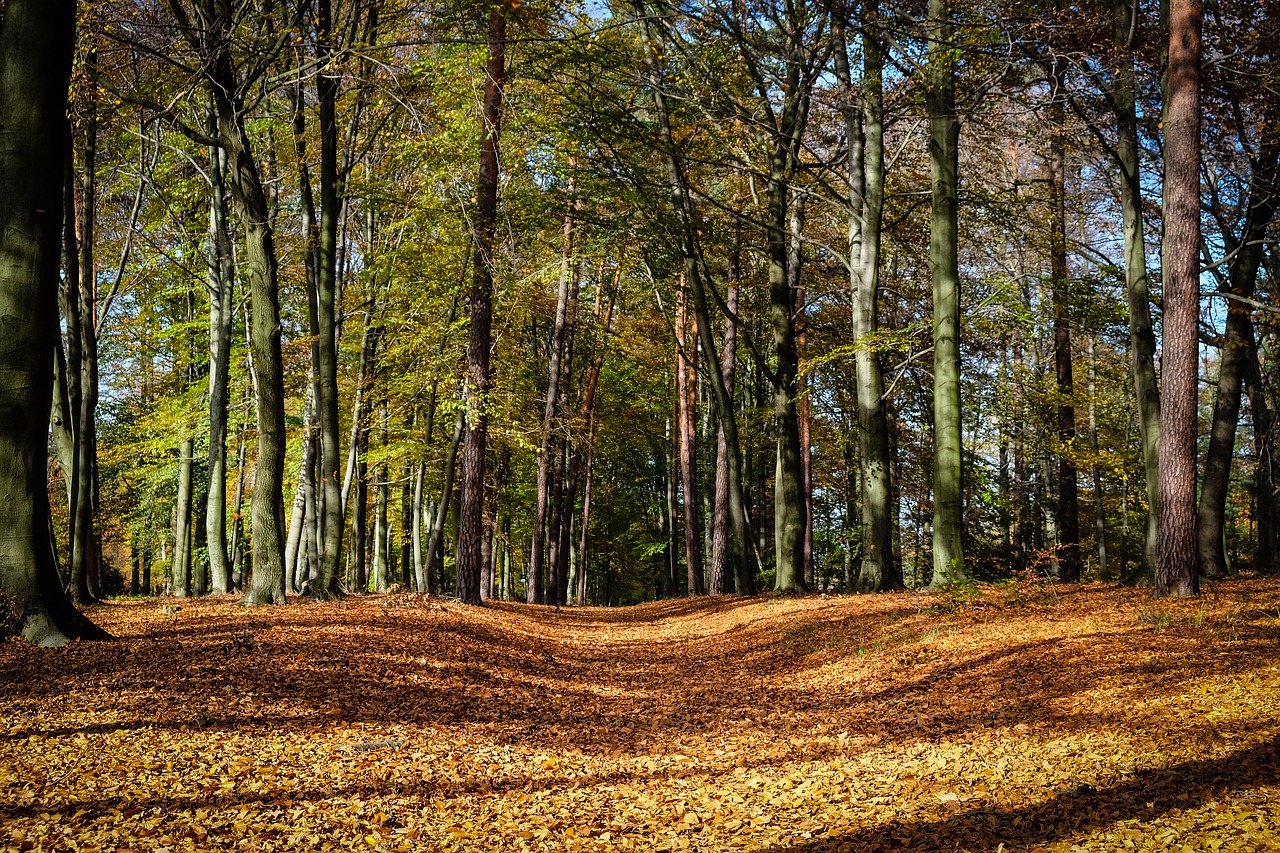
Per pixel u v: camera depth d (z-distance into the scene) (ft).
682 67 66.18
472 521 68.90
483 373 65.57
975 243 75.51
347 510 87.35
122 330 87.86
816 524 133.18
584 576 128.57
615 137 66.03
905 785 21.70
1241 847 14.53
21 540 32.35
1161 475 38.81
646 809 21.76
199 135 47.26
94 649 31.73
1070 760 21.39
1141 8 48.83
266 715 26.48
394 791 21.65
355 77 49.65
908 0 52.90
